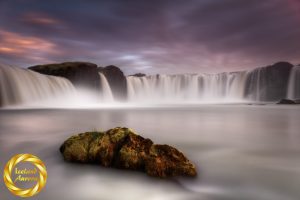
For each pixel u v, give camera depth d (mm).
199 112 43094
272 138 13344
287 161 8406
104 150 7379
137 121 24172
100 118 27562
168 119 27172
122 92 91312
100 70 85812
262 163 8164
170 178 6375
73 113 35438
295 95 115188
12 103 40625
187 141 12414
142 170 6793
